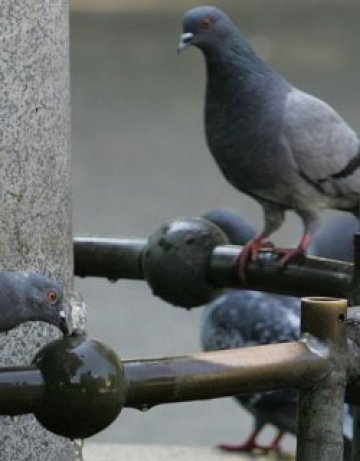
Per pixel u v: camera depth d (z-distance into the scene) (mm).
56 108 6520
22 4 6297
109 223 19953
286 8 46500
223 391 5188
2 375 4812
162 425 13727
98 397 4844
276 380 5328
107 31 42125
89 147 25281
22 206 6375
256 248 7973
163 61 35844
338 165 9469
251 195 9758
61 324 6184
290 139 9359
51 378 4828
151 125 27359
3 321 6051
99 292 17406
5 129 6293
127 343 15477
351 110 27859
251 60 9438
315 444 5551
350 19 43844
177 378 5074
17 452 6430
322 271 7336
